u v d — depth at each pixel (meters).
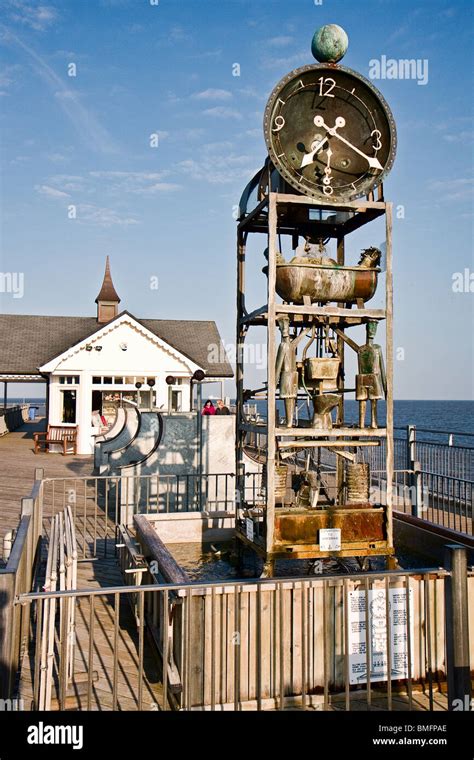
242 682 4.29
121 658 5.10
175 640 4.45
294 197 5.61
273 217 5.56
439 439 35.03
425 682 4.60
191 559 7.14
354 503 5.90
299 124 5.86
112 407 24.78
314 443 5.68
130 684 4.63
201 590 4.27
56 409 23.81
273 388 5.50
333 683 4.41
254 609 4.36
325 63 5.61
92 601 3.63
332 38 5.62
